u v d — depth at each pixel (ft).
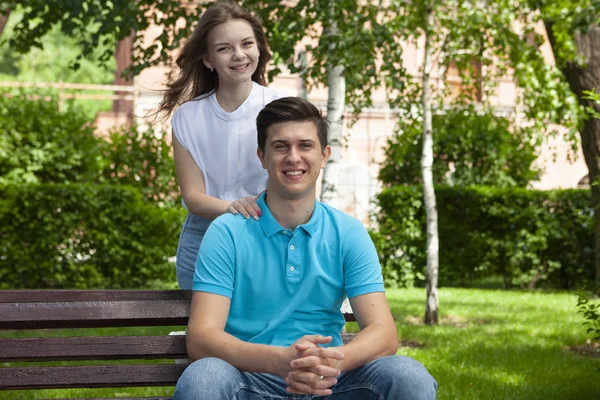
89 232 46.39
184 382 10.33
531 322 36.06
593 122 43.19
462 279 53.31
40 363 26.20
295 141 11.39
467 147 55.06
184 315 11.67
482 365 26.55
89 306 11.37
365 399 11.01
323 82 36.47
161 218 47.65
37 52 161.07
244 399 11.10
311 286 11.50
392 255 52.19
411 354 28.30
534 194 51.62
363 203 88.07
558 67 41.96
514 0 39.47
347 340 12.14
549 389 23.21
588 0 37.78
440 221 52.95
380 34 33.01
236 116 13.64
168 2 33.09
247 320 11.50
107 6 32.89
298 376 10.46
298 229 11.53
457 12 39.78
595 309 23.72
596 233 44.80
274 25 32.48
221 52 13.34
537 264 52.13
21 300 11.40
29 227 45.52
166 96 14.17
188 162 13.73
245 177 13.78
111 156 53.31
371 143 88.53
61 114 52.26
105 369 11.39
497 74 43.68
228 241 11.44
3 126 50.37
